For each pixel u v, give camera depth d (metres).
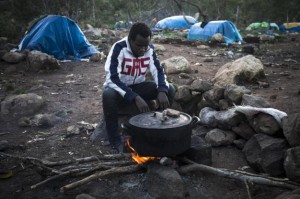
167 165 2.91
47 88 6.03
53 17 9.10
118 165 3.09
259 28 21.80
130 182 2.90
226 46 11.68
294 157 2.70
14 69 7.69
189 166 2.93
